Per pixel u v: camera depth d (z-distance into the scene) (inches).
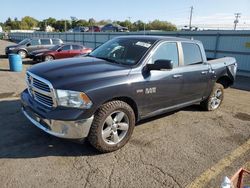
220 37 610.5
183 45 199.8
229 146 172.9
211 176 136.3
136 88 158.2
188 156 156.1
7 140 165.2
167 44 185.8
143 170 138.8
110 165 142.1
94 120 143.5
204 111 245.6
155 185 126.7
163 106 183.9
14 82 358.6
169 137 181.6
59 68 154.7
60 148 157.5
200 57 217.5
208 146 171.3
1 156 146.1
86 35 1253.1
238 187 108.2
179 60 193.8
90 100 138.0
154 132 188.7
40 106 147.5
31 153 150.6
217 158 155.6
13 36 2568.9
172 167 143.1
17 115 210.1
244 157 158.4
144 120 211.5
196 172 139.4
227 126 209.9
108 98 145.0
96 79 143.8
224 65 244.4
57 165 139.9
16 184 122.7
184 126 204.1
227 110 255.8
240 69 577.0
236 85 425.7
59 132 136.8
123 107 153.4
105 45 204.8
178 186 127.0
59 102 137.1
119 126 156.1
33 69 160.6
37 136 171.8
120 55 178.5
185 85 196.9
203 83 218.5
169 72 180.5
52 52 604.4
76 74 145.2
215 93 243.4
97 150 152.0
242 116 238.8
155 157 152.8
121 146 159.6
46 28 4028.1
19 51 713.0
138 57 168.9
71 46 627.2
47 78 142.0
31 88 158.2
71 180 127.6
